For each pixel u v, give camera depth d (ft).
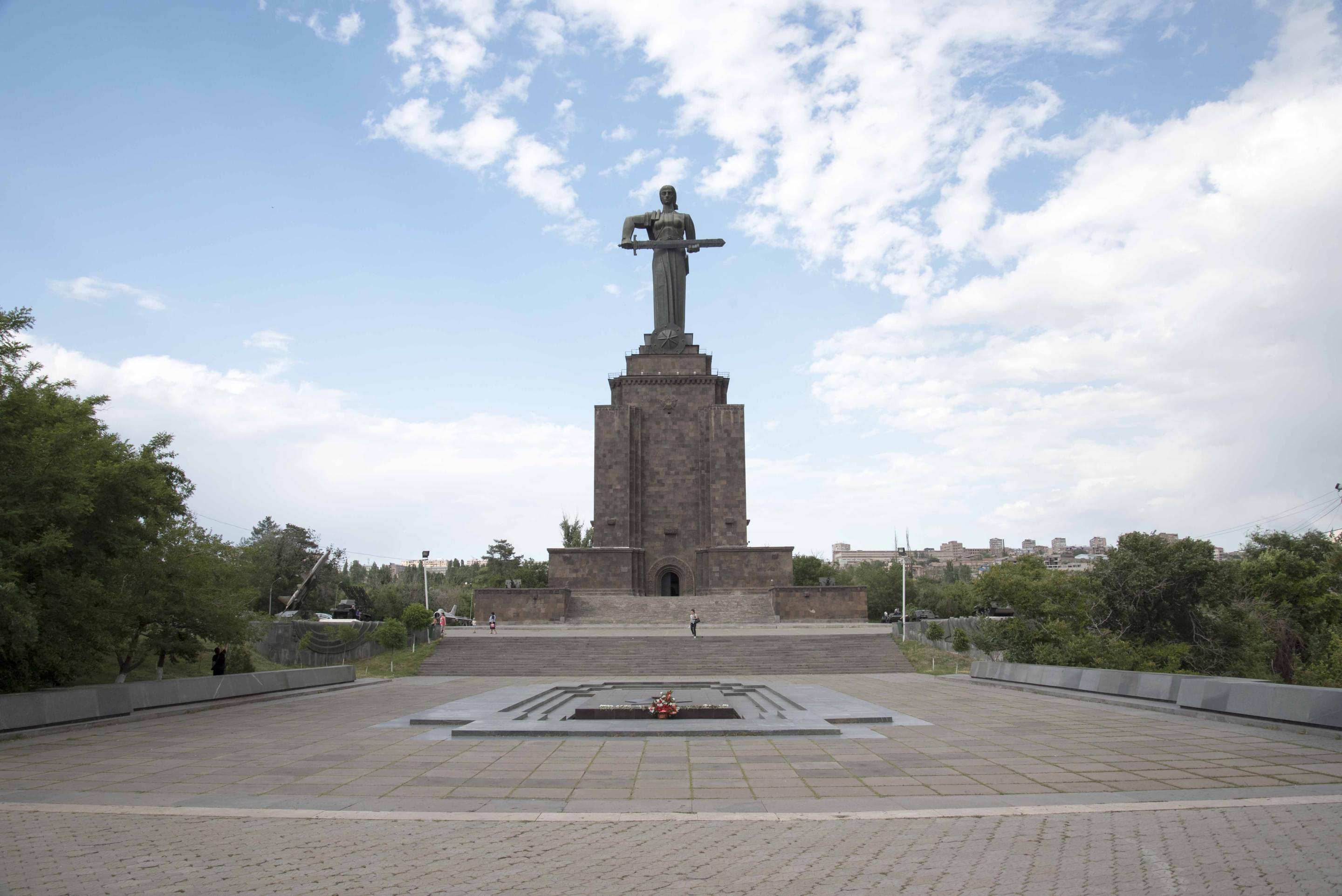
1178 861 30.60
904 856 31.73
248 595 116.47
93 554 81.46
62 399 85.40
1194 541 158.92
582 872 30.14
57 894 27.96
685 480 240.12
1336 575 200.75
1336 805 38.81
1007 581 164.45
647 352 248.93
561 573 225.97
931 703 86.63
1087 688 89.30
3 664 76.38
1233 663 154.10
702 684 108.58
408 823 37.47
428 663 153.28
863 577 403.54
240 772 49.98
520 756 54.75
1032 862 30.76
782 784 45.29
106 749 59.16
